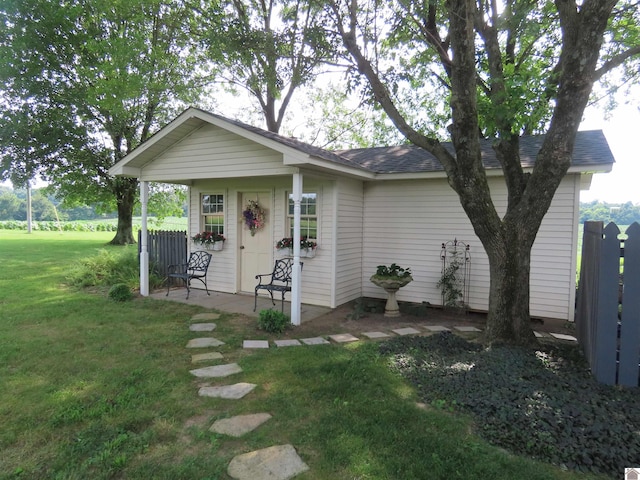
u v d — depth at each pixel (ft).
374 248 26.91
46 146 50.55
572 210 21.02
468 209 15.40
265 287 21.52
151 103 52.21
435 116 45.34
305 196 24.82
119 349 15.37
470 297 23.85
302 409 10.59
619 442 8.54
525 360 13.67
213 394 11.52
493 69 17.46
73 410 10.27
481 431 9.37
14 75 47.39
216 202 28.63
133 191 62.13
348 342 17.04
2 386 11.76
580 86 13.50
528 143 24.43
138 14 41.75
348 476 7.82
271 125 53.06
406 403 10.89
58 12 47.16
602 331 12.12
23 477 7.68
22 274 33.94
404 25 19.71
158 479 7.65
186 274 26.84
